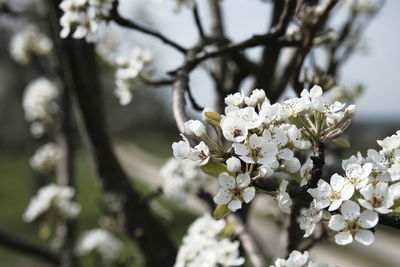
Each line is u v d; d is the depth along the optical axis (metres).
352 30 1.22
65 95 1.43
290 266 0.67
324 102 0.65
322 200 0.61
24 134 9.27
